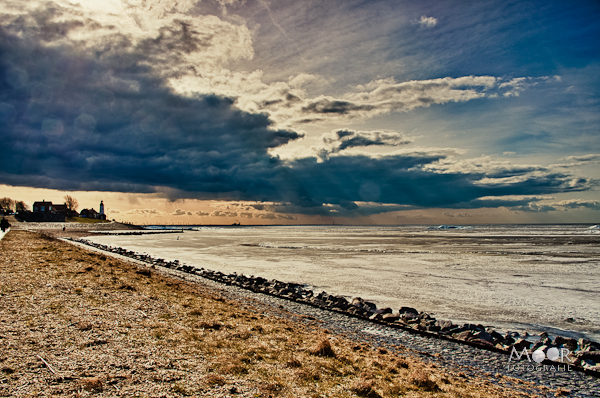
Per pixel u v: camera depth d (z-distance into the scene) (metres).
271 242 98.56
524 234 141.25
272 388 8.08
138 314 12.91
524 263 45.50
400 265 44.56
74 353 8.50
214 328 12.70
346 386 8.84
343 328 18.39
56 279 16.80
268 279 34.75
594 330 18.48
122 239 105.75
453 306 23.58
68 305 12.70
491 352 15.39
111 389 6.91
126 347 9.38
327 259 52.16
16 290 13.89
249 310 19.23
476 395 9.66
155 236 135.00
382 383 9.37
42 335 9.41
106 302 13.91
